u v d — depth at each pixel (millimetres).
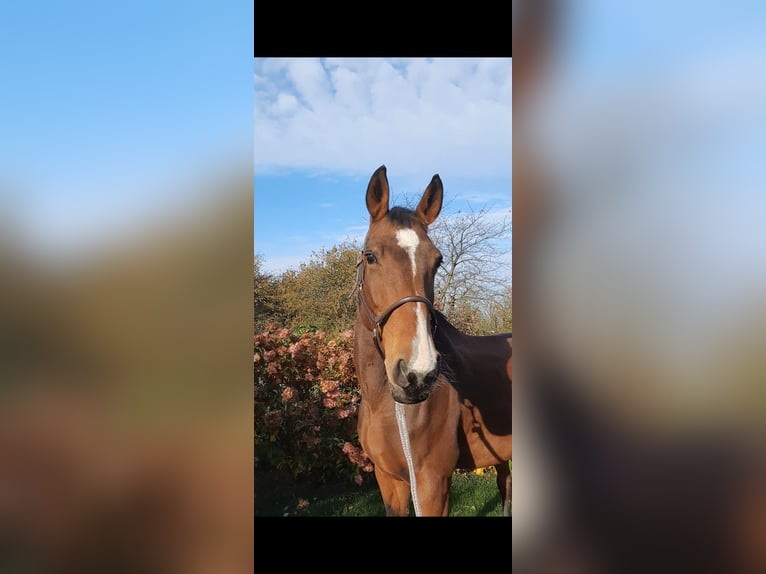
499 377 2736
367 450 2686
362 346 2602
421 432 2539
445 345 2686
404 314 2299
